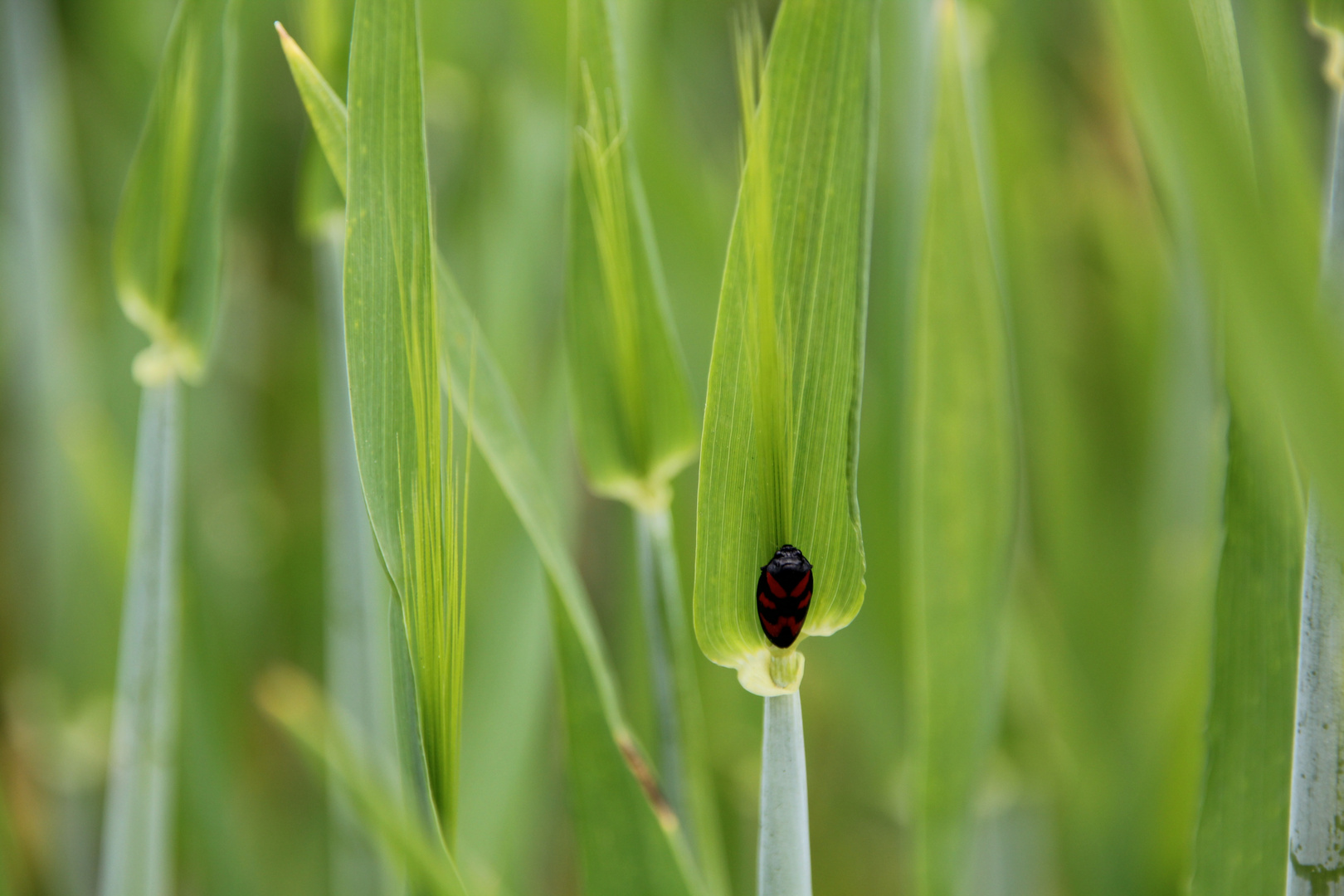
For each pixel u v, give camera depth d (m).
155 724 0.48
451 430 0.41
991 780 0.66
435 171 0.74
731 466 0.40
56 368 0.79
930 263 0.49
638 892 0.44
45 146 0.80
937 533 0.50
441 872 0.42
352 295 0.41
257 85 0.87
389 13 0.41
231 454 0.86
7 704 0.78
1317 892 0.42
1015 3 0.72
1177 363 0.71
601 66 0.43
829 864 0.76
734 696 0.67
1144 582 0.73
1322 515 0.41
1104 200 0.81
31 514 0.80
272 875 0.74
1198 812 0.44
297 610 0.81
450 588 0.41
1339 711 0.41
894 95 0.62
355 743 0.53
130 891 0.48
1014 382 0.57
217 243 0.46
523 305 0.70
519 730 0.62
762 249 0.40
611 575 0.75
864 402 0.66
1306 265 0.36
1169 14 0.36
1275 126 0.48
